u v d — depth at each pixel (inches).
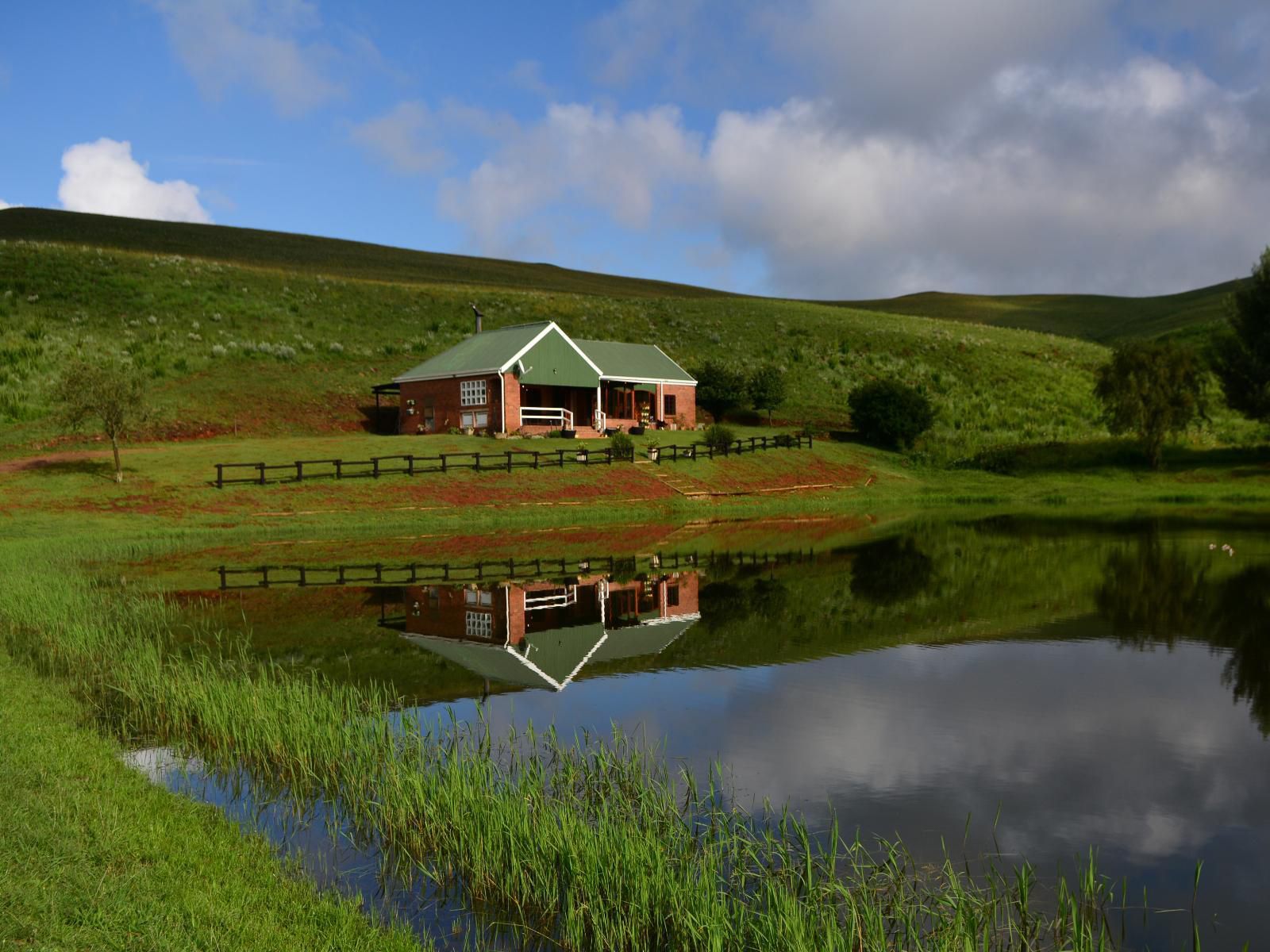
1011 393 2699.3
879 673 521.3
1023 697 471.5
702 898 241.6
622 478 1589.6
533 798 310.0
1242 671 519.2
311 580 856.3
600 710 451.5
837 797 340.5
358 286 3134.8
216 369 2169.0
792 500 1616.6
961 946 231.3
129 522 1170.0
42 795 298.7
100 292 2522.1
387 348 2498.8
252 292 2805.1
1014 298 6058.1
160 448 1572.3
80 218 4603.8
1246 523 1262.3
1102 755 385.4
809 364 2856.8
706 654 569.3
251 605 734.5
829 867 281.3
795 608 713.0
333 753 370.3
